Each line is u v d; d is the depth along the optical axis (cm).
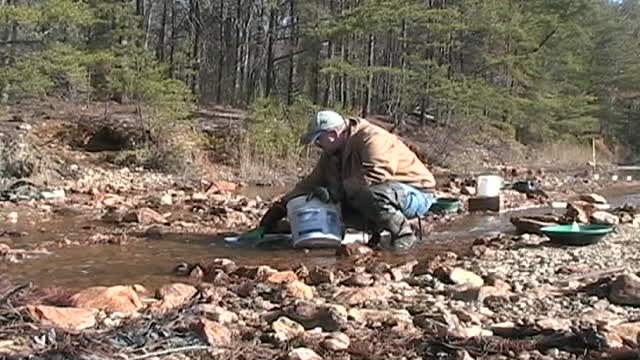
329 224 862
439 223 1085
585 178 2231
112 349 412
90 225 1002
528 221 980
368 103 2894
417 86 2733
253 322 496
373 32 2706
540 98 3309
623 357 408
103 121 1945
